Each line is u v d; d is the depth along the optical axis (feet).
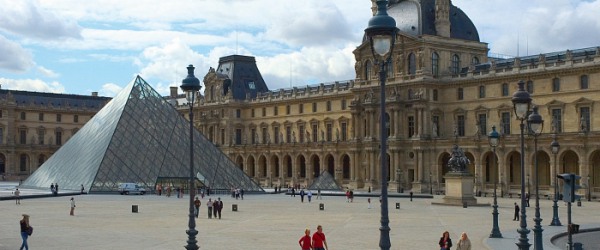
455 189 415.03
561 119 514.68
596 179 504.84
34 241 218.59
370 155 622.95
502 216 328.49
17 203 391.24
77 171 483.10
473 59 618.85
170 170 490.90
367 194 528.22
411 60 601.21
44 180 513.04
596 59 492.95
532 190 515.91
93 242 216.74
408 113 599.16
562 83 514.68
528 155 516.73
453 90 586.86
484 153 541.75
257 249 201.87
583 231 257.75
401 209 380.99
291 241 221.87
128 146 483.10
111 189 465.88
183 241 220.23
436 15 602.44
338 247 206.80
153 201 422.82
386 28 114.42
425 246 209.77
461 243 152.25
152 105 515.91
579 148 484.74
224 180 514.27
